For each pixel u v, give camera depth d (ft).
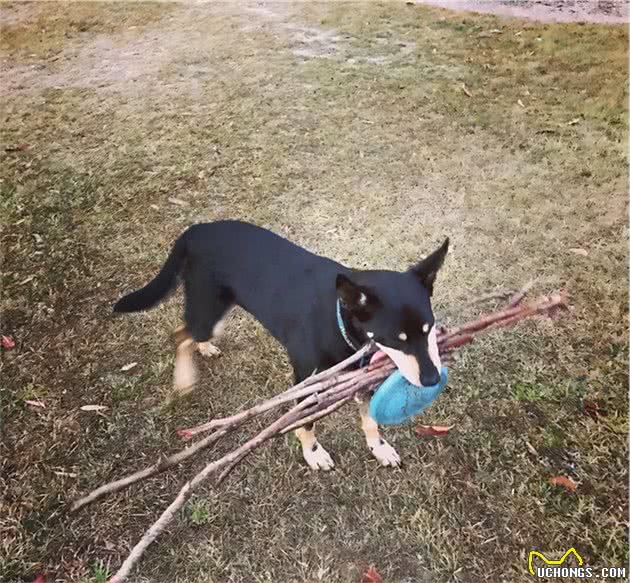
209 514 9.66
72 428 11.00
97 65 22.03
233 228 10.84
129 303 11.22
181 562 9.16
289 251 10.28
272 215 15.17
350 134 17.75
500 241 14.16
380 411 8.69
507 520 9.41
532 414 10.79
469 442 10.44
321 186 16.01
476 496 9.73
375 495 9.84
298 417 8.53
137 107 19.54
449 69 20.40
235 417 8.78
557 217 14.73
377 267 13.64
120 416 11.14
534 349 11.82
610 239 14.08
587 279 13.16
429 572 8.93
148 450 10.62
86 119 19.10
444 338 9.16
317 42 22.58
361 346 8.92
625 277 13.17
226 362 12.00
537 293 12.87
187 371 11.54
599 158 16.38
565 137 17.15
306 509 9.73
